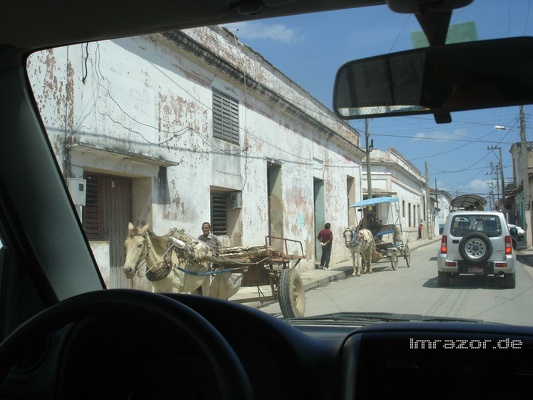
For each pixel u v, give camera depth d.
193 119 12.41
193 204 12.26
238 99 14.77
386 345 2.21
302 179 19.75
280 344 2.16
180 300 2.27
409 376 2.16
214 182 13.28
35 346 2.30
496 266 11.59
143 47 10.62
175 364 2.08
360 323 3.74
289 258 10.15
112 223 10.15
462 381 2.14
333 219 23.42
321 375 2.18
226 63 13.48
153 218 10.78
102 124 9.35
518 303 8.72
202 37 12.83
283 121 18.09
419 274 16.75
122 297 1.76
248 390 1.56
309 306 10.74
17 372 2.30
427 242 43.09
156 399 2.09
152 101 10.88
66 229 3.74
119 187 10.45
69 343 2.12
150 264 7.61
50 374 2.26
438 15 2.53
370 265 18.72
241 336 2.20
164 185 11.21
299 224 19.20
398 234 20.66
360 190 28.55
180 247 7.91
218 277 8.91
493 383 2.12
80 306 1.79
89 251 3.91
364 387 2.17
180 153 11.83
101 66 9.36
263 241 16.03
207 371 2.04
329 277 16.62
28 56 3.45
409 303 9.59
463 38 2.62
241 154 14.82
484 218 12.00
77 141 8.55
